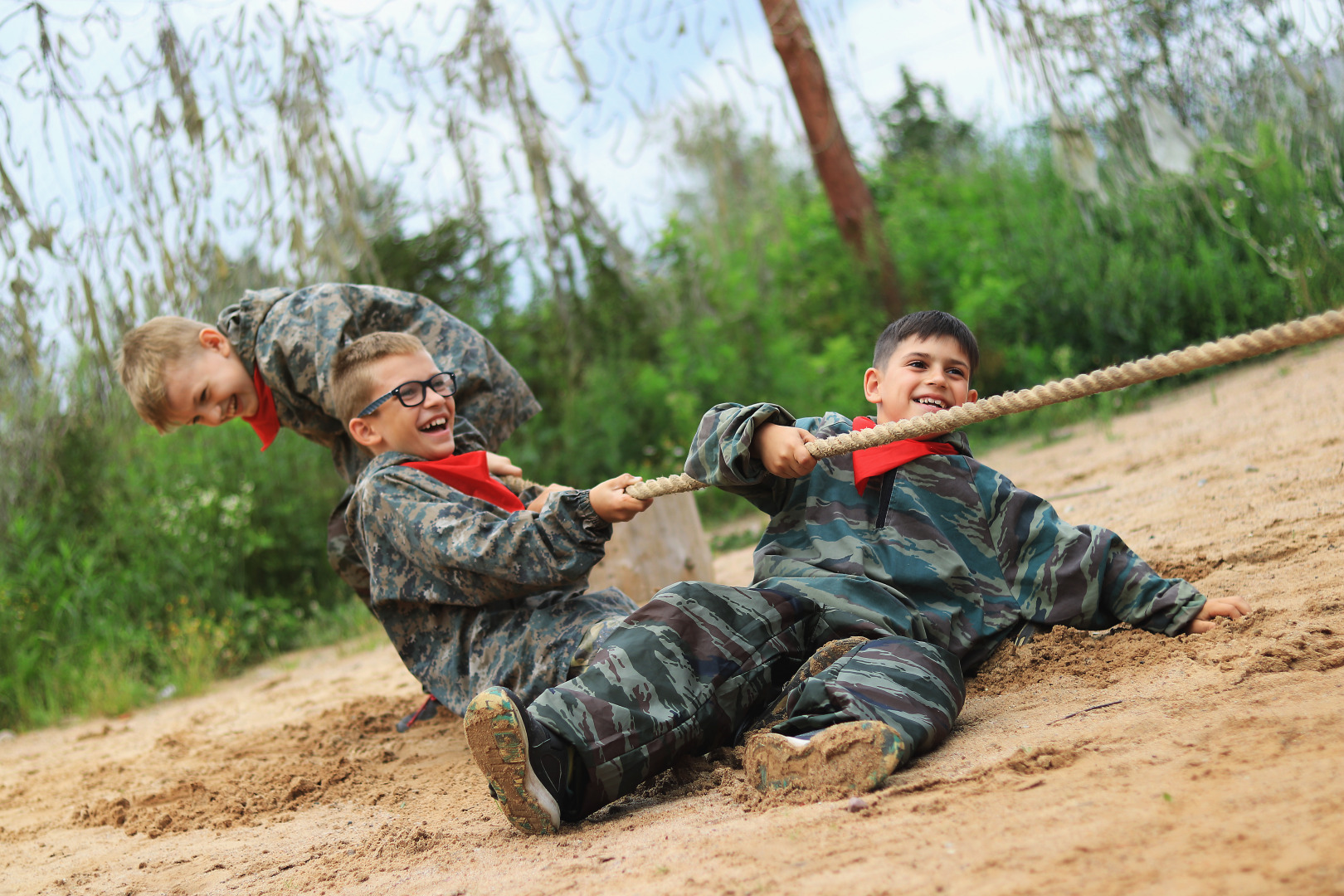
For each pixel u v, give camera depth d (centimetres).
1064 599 261
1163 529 374
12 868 260
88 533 751
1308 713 176
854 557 248
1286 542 314
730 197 1088
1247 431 539
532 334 1027
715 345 1001
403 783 289
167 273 554
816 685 209
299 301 332
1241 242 852
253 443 840
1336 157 772
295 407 334
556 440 962
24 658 625
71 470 759
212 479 793
